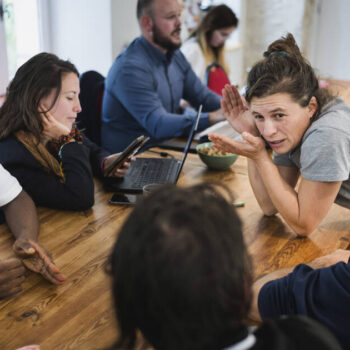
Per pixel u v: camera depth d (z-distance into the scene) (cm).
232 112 170
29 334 106
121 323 59
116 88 268
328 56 619
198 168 203
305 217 141
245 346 56
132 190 178
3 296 118
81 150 170
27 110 163
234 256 54
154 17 261
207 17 357
